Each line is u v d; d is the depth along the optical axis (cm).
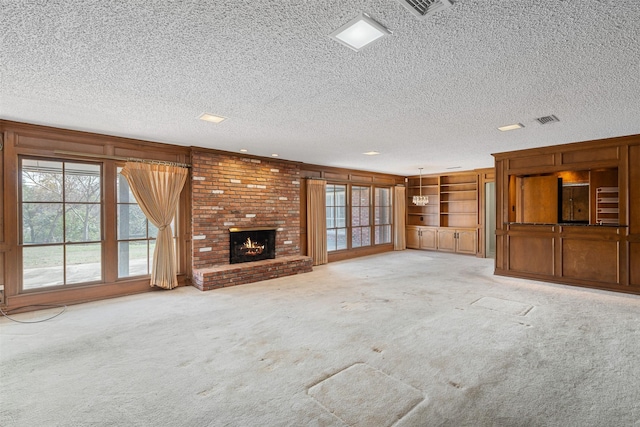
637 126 394
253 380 230
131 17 170
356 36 191
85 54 212
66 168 418
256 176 595
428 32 186
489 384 223
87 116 350
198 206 515
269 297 446
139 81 257
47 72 239
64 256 416
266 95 289
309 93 284
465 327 329
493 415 190
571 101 304
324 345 288
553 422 184
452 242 887
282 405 201
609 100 302
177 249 512
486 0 156
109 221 446
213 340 301
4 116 352
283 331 322
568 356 264
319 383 226
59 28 180
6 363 257
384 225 929
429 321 347
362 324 340
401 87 271
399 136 448
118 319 359
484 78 253
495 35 189
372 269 655
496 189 580
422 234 955
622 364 250
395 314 371
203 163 522
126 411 196
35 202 397
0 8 159
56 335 314
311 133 427
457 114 345
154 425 183
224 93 284
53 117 355
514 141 481
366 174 862
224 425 183
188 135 438
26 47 201
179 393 215
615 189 513
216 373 240
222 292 474
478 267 671
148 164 468
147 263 486
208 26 179
